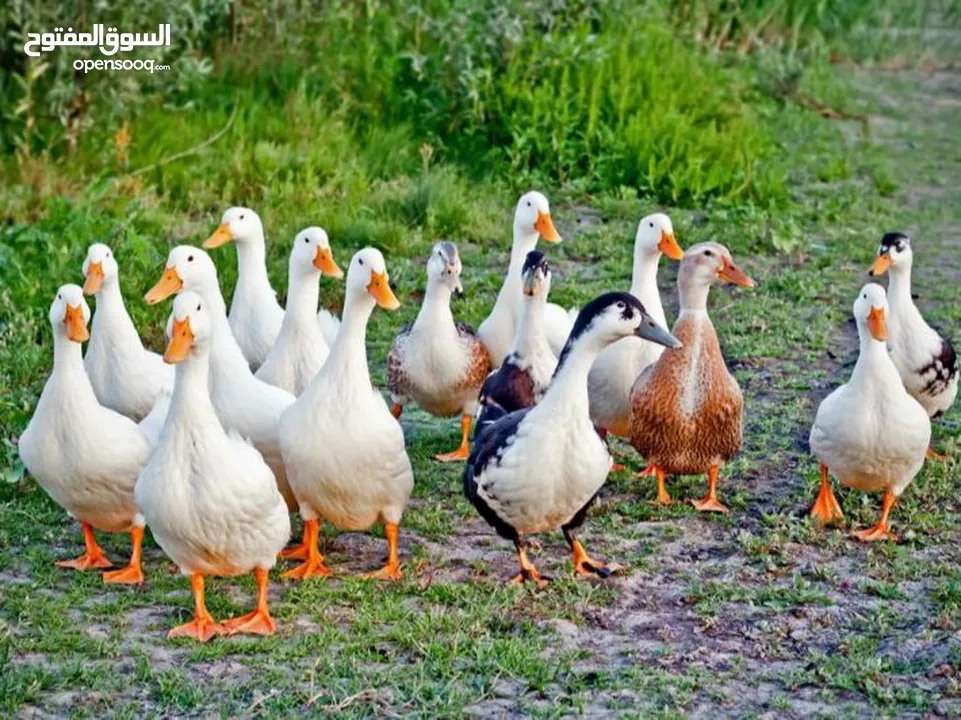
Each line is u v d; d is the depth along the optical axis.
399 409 11.96
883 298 9.52
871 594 8.98
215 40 19.84
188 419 8.12
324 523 10.10
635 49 20.80
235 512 8.15
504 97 18.81
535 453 8.73
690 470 10.35
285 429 9.10
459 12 19.17
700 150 18.36
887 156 20.61
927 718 7.52
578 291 14.62
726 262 10.11
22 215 15.44
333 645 8.24
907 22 28.19
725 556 9.55
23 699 7.54
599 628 8.53
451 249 11.27
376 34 20.53
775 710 7.61
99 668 7.88
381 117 19.16
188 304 8.05
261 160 17.19
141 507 8.31
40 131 17.41
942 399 11.35
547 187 17.81
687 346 10.12
